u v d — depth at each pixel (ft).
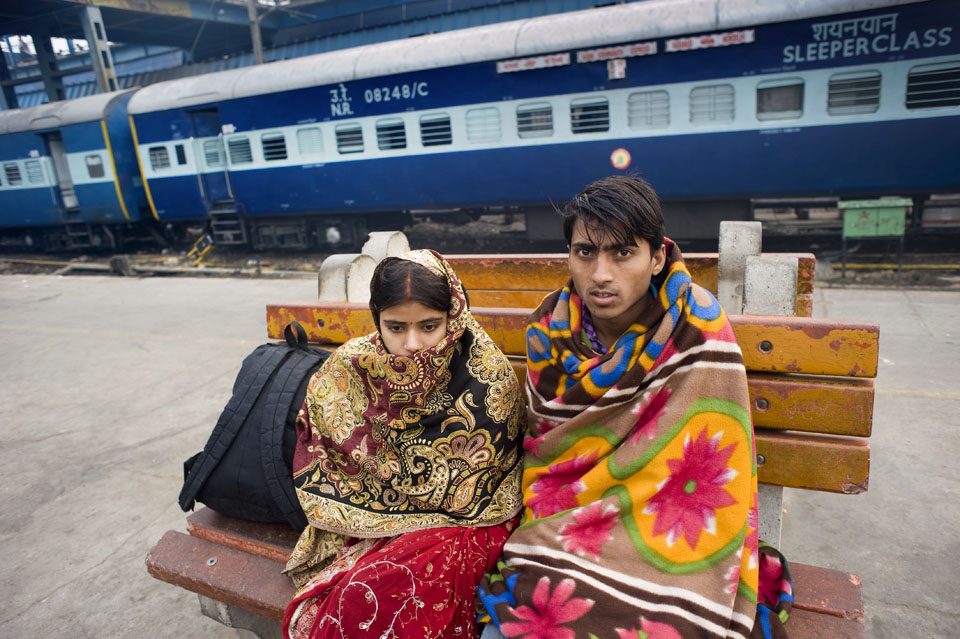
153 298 28.86
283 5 67.92
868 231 22.97
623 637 3.74
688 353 3.92
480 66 28.76
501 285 7.48
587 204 3.86
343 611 4.23
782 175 25.13
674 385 3.97
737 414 3.87
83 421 14.24
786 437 4.68
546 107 27.99
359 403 4.90
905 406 12.10
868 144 23.63
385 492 4.88
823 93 23.61
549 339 4.45
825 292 21.63
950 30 21.61
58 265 45.27
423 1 60.95
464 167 30.68
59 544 9.45
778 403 4.61
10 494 11.05
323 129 33.86
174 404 14.88
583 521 4.14
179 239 50.62
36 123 45.75
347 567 4.60
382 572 4.22
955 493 9.25
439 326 4.43
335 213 37.04
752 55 24.09
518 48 27.58
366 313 6.32
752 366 4.66
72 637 7.52
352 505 4.86
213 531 5.91
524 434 5.05
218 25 66.74
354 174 33.73
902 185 23.81
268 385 5.71
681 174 26.55
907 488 9.47
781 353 4.55
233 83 36.24
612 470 4.07
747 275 5.02
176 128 39.58
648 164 26.91
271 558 5.58
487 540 4.63
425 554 4.35
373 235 7.47
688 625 3.72
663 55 25.32
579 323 4.36
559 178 28.76
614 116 26.86
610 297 3.99
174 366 17.84
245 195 38.09
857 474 4.50
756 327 4.58
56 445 13.02
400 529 4.66
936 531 8.44
